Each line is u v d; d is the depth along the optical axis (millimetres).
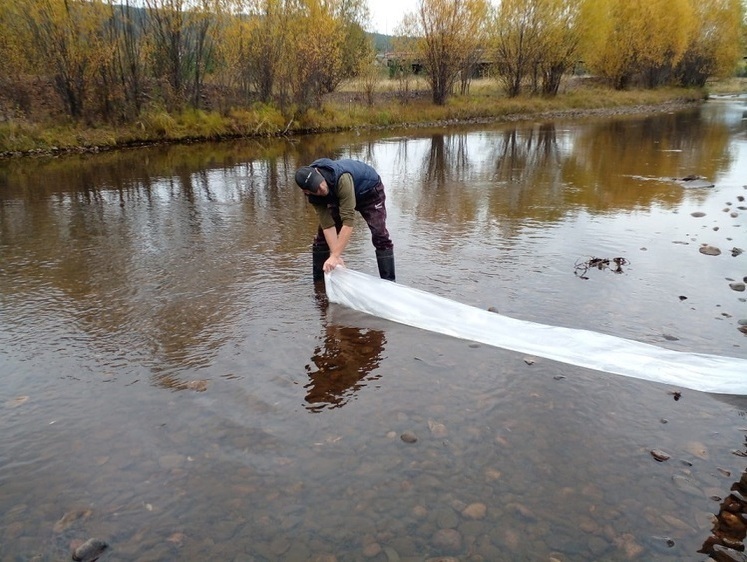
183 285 5090
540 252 6031
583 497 2449
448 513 2359
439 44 27047
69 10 16125
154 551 2188
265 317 4371
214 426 2988
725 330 4098
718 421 3021
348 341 3982
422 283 5082
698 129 20422
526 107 29625
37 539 2262
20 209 8430
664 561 2121
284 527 2295
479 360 3701
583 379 3443
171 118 18469
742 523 2307
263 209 8328
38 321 4352
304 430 2945
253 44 20766
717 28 43562
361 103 26109
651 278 5191
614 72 38094
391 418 3043
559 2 30672
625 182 10344
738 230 6879
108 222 7562
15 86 16062
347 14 27234
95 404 3213
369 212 4672
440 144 17531
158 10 18484
